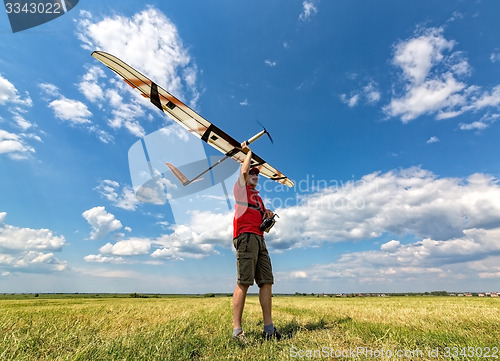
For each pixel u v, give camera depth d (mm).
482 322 3246
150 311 5316
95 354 2029
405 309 5504
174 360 2002
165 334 2604
